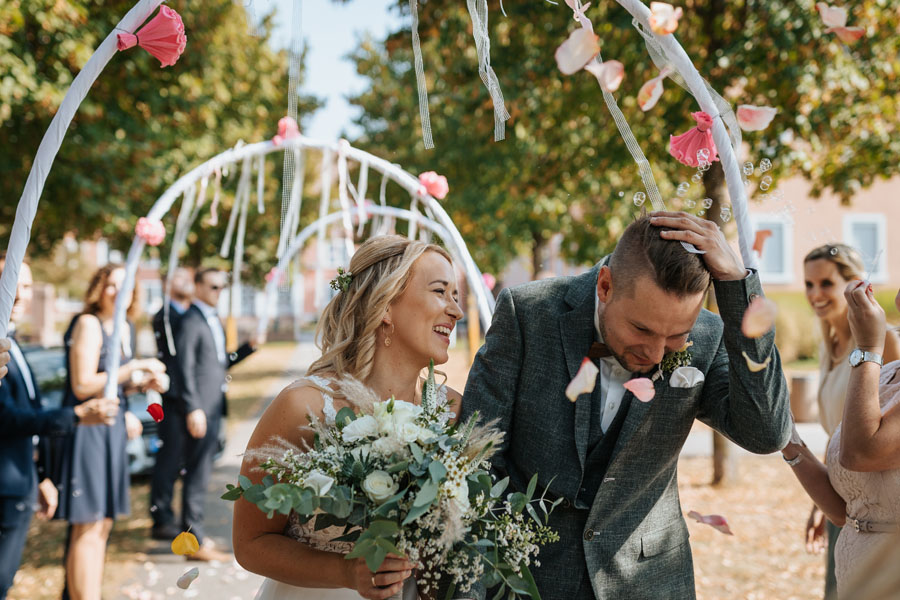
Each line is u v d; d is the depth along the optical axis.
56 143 1.94
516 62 7.66
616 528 2.06
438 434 1.71
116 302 3.79
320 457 1.69
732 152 1.90
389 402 1.74
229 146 12.02
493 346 2.17
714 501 6.21
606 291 1.91
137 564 4.95
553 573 2.05
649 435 2.03
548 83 7.32
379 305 1.98
